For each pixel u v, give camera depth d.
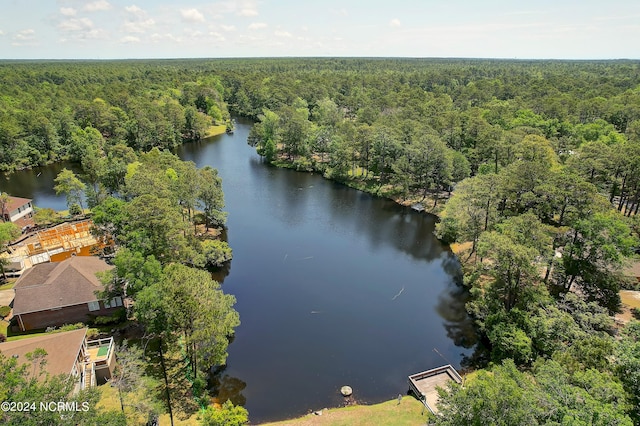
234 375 38.97
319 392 36.97
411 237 72.62
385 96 159.50
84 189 76.12
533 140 77.94
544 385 22.95
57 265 46.56
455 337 45.47
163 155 83.69
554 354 29.73
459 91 184.50
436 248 68.56
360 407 34.97
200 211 77.25
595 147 67.62
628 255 45.56
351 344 43.94
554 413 21.16
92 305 42.84
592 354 27.56
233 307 50.31
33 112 117.44
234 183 99.19
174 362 38.62
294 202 88.19
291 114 127.06
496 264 44.28
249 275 58.03
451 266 62.41
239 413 28.78
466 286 55.84
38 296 41.62
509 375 24.84
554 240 49.00
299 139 115.62
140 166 70.62
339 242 69.94
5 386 18.69
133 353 35.03
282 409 34.78
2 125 105.62
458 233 64.06
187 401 34.16
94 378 34.09
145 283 38.06
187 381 36.31
